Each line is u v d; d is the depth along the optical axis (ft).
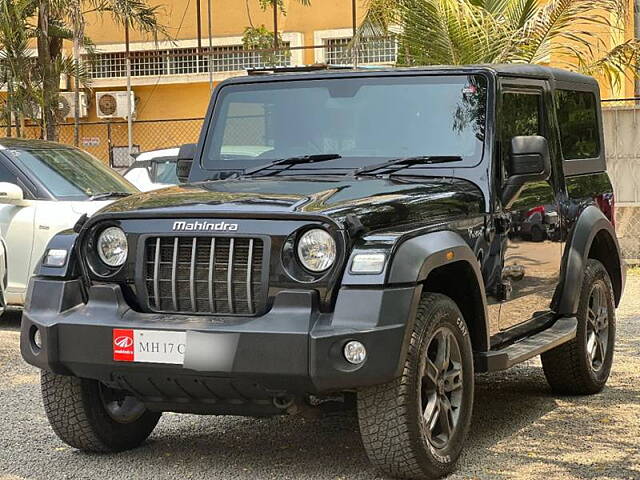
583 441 20.57
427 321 17.43
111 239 17.98
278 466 18.93
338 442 20.62
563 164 23.71
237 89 22.35
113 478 18.31
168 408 18.30
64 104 77.61
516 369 27.89
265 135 21.84
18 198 34.45
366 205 17.46
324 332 16.33
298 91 21.86
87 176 36.86
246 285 17.02
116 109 81.30
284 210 16.96
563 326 22.85
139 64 85.30
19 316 38.19
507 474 18.28
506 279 20.65
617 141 49.70
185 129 84.79
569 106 24.54
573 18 48.11
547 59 51.39
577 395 24.82
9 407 23.97
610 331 25.38
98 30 85.46
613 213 26.40
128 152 80.07
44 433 21.59
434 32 46.75
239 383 16.96
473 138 20.49
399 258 16.70
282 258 16.85
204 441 20.84
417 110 20.95
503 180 20.62
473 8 47.06
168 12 83.71
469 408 18.76
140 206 18.04
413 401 17.10
